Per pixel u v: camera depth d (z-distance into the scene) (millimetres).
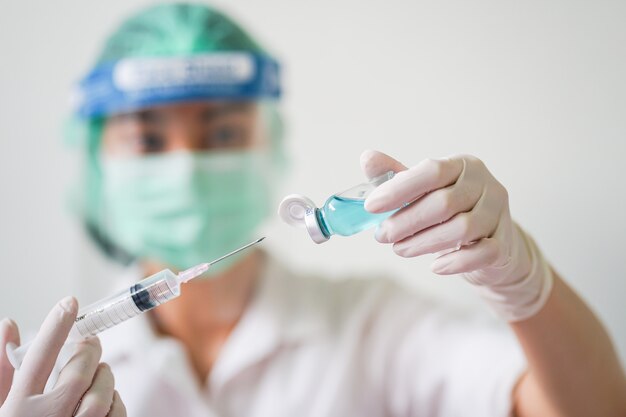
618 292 1401
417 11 1540
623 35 1379
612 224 1403
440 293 1577
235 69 1333
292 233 1632
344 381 1256
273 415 1222
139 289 787
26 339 1535
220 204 1385
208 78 1312
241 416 1236
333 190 1614
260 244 1502
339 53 1604
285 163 1607
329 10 1605
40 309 1709
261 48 1508
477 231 725
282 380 1255
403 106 1562
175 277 799
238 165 1400
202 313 1354
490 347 1127
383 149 1578
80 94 1392
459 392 1111
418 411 1245
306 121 1625
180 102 1338
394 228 722
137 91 1310
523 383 992
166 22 1384
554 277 905
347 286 1461
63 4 1681
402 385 1266
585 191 1421
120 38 1392
